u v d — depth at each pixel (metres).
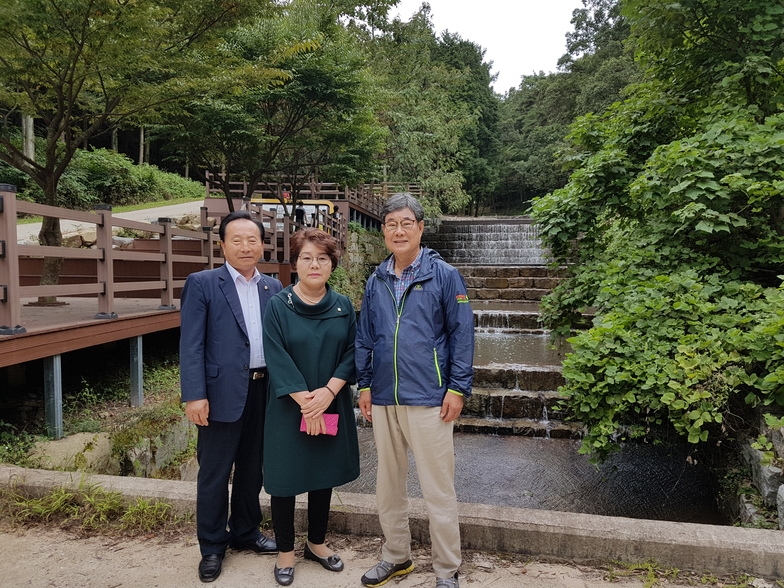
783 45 4.51
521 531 2.36
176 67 6.40
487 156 35.69
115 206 16.84
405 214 2.04
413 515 2.48
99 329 4.46
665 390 3.45
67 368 5.68
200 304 2.19
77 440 3.93
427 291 2.04
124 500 2.70
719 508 4.11
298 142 10.70
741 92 4.82
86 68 5.67
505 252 17.52
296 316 2.11
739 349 3.49
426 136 18.44
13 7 4.77
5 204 3.54
